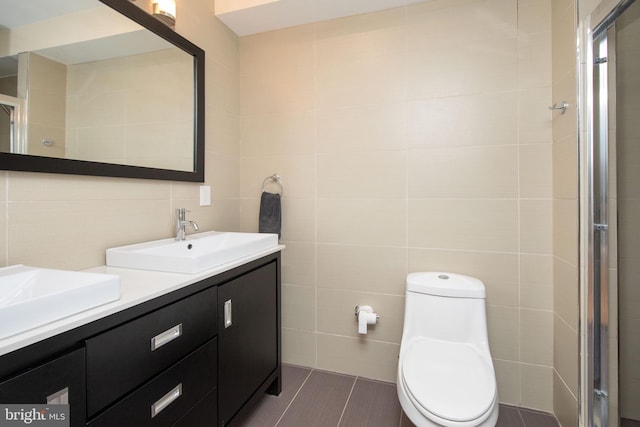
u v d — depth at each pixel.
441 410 1.04
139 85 1.37
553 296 1.56
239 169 2.07
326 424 1.51
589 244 1.28
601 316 1.26
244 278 1.38
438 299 1.52
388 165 1.79
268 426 1.49
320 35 1.90
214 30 1.84
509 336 1.63
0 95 0.94
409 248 1.77
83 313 0.74
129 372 0.85
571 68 1.34
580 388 1.31
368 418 1.54
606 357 1.26
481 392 1.11
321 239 1.93
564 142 1.42
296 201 1.98
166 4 1.50
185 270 1.10
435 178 1.71
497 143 1.62
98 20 1.20
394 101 1.77
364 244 1.85
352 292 1.89
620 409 1.25
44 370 0.65
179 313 1.01
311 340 1.98
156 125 1.46
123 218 1.33
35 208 1.03
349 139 1.86
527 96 1.57
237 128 2.05
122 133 1.30
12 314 0.61
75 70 1.13
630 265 1.22
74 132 1.13
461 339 1.47
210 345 1.16
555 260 1.53
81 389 0.73
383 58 1.79
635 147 1.19
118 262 1.21
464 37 1.66
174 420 1.00
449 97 1.68
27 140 1.00
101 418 0.77
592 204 1.26
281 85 1.99
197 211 1.73
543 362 1.59
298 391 1.76
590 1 1.24
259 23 1.92
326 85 1.90
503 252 1.62
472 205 1.66
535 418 1.55
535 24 1.55
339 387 1.79
